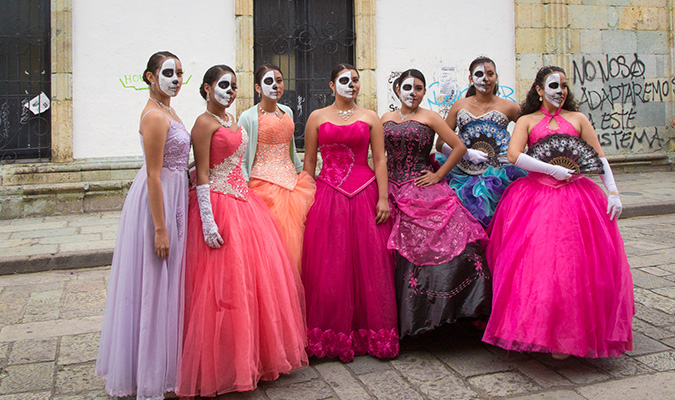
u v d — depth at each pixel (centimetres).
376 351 332
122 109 808
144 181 296
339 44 900
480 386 297
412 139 369
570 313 300
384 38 894
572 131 341
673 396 280
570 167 323
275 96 362
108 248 589
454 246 338
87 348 360
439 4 912
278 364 298
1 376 319
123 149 810
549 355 337
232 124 321
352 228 347
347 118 361
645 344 347
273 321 300
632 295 317
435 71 916
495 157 409
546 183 330
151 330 283
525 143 351
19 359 342
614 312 307
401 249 340
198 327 288
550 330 300
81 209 786
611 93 1025
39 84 802
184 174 304
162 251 285
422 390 294
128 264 286
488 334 320
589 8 998
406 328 328
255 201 330
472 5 926
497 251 345
